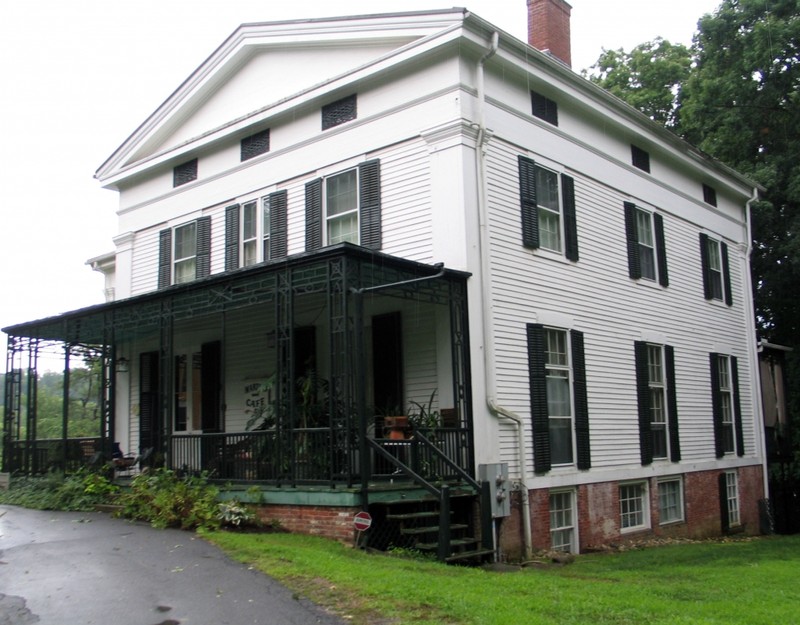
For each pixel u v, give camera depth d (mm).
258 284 13188
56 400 43906
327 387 14359
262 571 9055
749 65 23188
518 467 13602
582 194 16469
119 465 16141
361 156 15039
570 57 19078
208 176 18312
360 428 11188
